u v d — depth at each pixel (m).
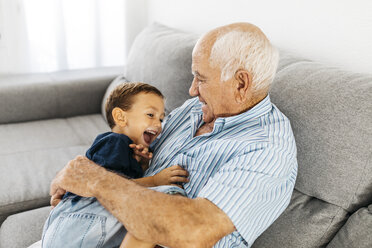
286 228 0.93
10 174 1.50
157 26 2.06
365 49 1.16
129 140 1.01
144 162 1.16
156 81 1.68
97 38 2.58
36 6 2.32
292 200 0.96
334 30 1.26
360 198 0.85
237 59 0.86
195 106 1.15
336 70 1.02
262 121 0.92
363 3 1.14
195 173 0.94
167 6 2.39
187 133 1.09
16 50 2.35
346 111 0.88
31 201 1.39
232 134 0.93
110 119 1.09
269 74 0.89
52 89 2.08
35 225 1.21
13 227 1.21
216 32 0.90
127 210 0.78
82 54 2.58
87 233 0.85
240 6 1.70
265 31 1.58
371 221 0.80
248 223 0.79
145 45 1.91
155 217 0.74
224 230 0.75
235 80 0.89
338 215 0.87
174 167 0.96
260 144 0.85
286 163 0.84
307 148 0.94
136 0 2.63
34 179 1.48
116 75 2.27
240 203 0.77
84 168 0.90
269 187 0.81
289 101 1.02
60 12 2.39
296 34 1.42
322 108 0.93
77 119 2.13
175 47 1.62
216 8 1.88
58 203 0.96
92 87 2.18
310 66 1.08
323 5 1.29
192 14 2.11
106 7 2.54
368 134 0.83
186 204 0.75
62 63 2.53
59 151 1.71
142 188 0.81
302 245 0.90
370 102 0.85
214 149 0.91
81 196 0.91
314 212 0.91
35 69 2.46
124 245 0.80
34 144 1.77
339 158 0.87
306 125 0.95
